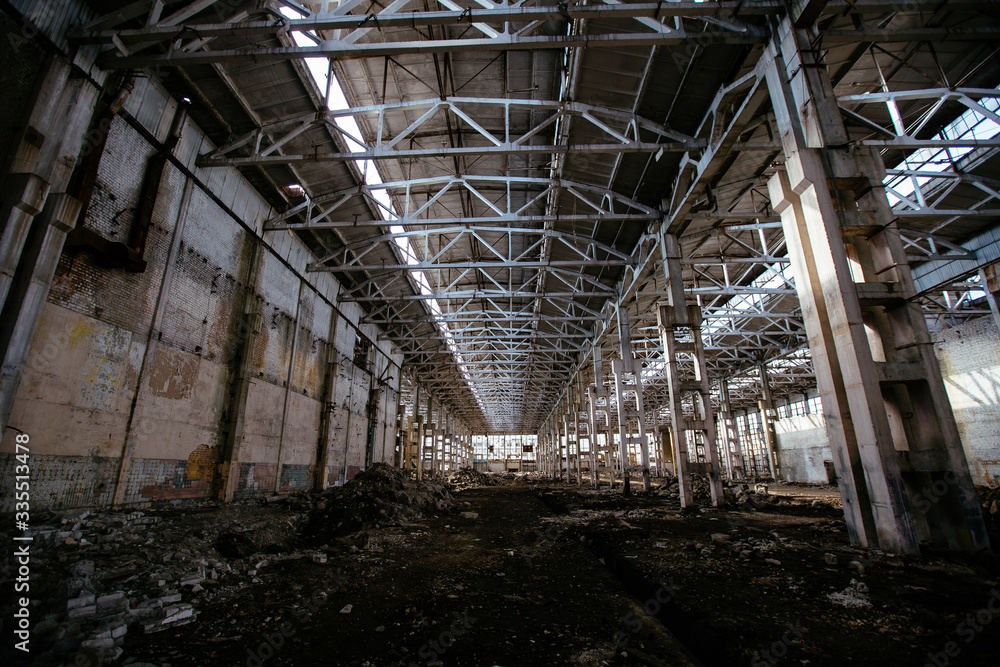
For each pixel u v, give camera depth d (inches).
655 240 722.2
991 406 881.5
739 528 431.5
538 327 1423.5
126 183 403.5
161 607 210.4
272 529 404.8
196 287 497.4
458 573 304.7
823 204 323.0
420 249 933.2
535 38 349.1
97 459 369.1
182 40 355.3
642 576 264.2
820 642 166.2
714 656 168.2
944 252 896.3
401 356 1451.8
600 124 512.4
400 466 1371.8
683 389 636.7
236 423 549.0
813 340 337.1
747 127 483.8
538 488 1526.8
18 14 306.8
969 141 479.2
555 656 175.0
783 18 358.9
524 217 629.6
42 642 167.3
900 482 279.7
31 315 299.9
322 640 189.3
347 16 339.0
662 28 362.9
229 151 518.6
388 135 636.1
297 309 740.0
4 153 299.3
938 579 227.9
